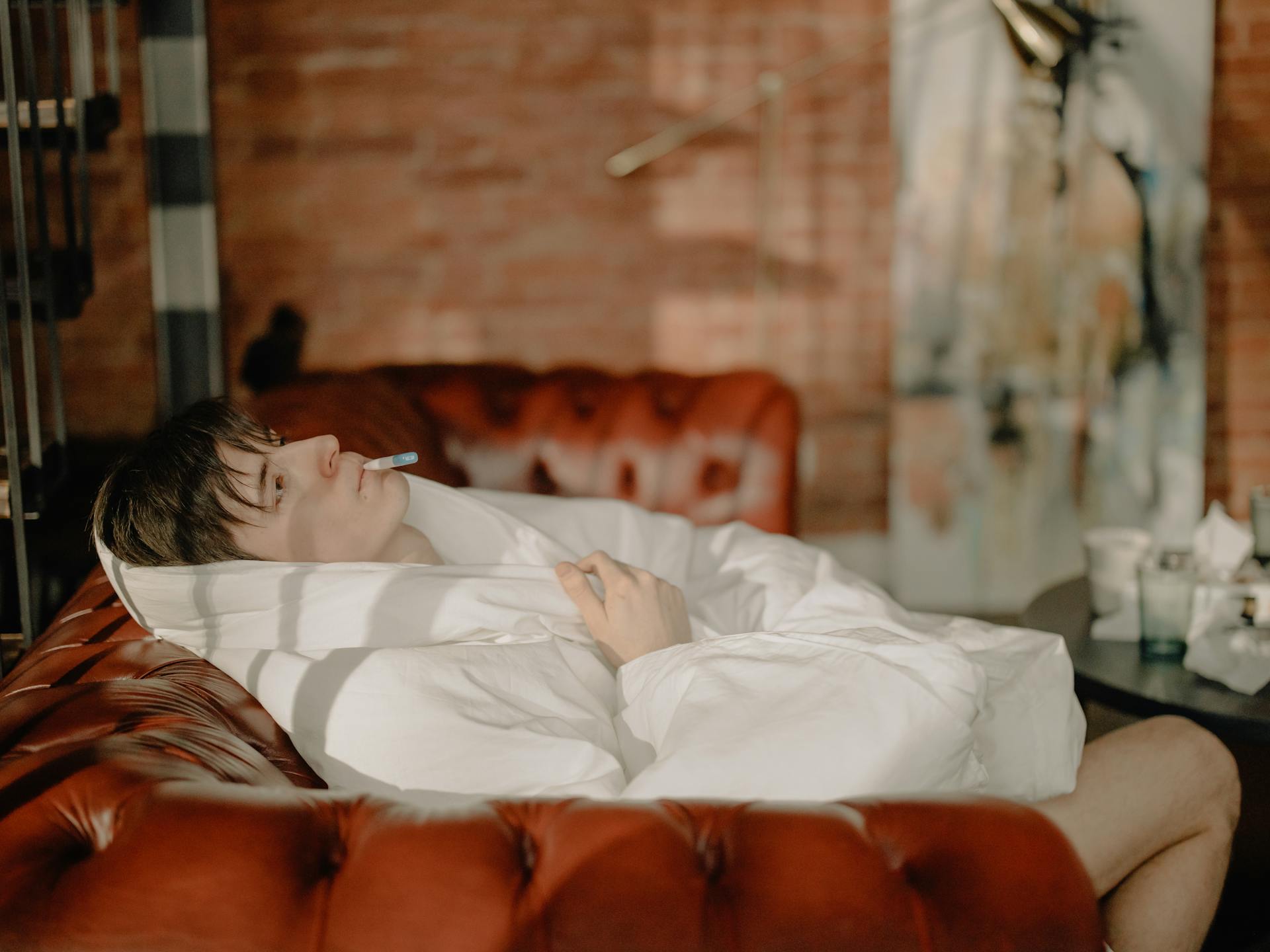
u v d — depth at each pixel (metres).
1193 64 2.74
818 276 2.89
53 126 1.90
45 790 0.67
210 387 2.60
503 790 0.89
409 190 2.80
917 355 2.86
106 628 1.15
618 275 2.87
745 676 0.88
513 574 1.20
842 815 0.66
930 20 2.74
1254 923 1.40
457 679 0.97
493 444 2.06
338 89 2.74
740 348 2.92
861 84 2.80
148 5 2.42
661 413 2.12
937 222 2.81
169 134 2.49
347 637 1.08
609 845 0.63
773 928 0.59
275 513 1.14
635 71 2.78
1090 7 2.72
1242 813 1.59
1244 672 1.42
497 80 2.77
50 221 2.64
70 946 0.58
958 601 2.95
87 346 2.72
